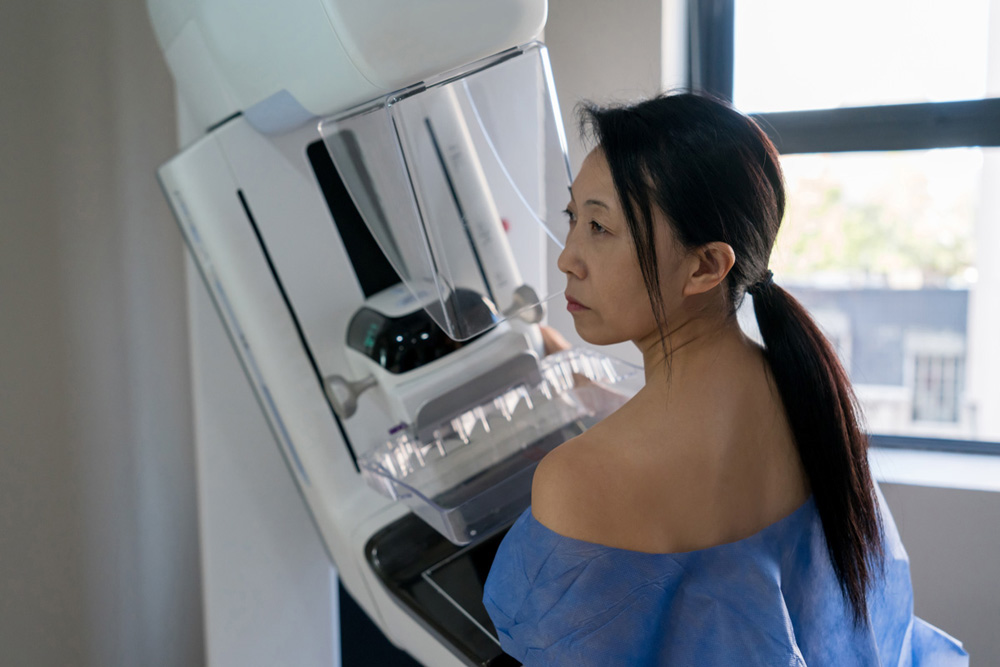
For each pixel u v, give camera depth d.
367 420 1.00
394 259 0.87
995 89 3.40
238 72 0.83
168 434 1.42
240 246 0.94
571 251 0.68
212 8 0.79
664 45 1.35
